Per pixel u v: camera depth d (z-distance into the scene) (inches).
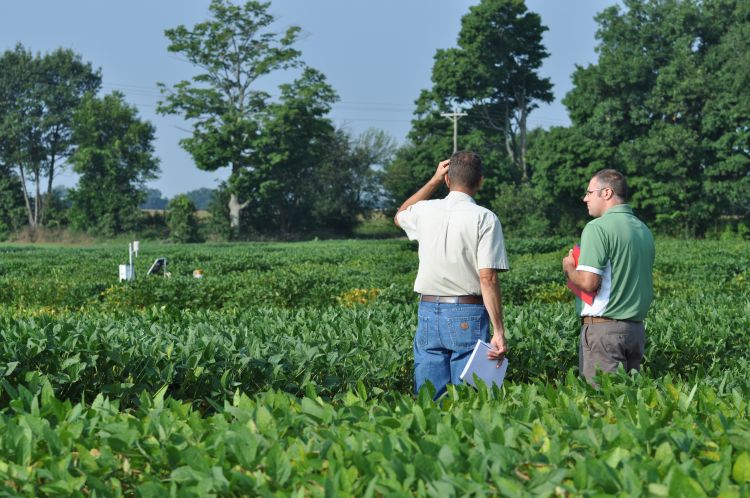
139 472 127.0
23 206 3189.0
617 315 222.7
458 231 212.2
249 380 235.9
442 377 220.2
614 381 180.5
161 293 596.4
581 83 2445.9
